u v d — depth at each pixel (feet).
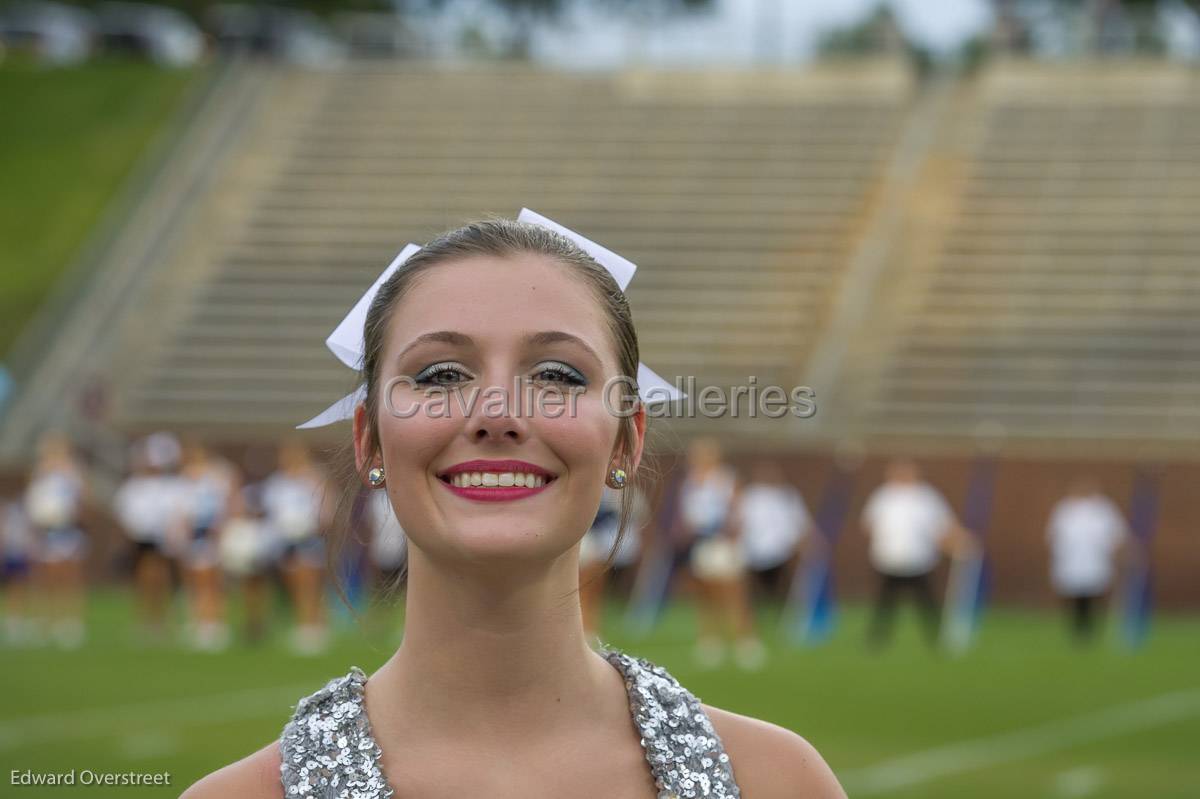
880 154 155.33
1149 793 47.88
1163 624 106.01
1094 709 65.62
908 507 92.02
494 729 11.71
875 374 128.88
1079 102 158.30
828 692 70.23
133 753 52.80
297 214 154.51
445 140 163.73
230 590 121.80
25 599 102.32
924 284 138.10
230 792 11.73
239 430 131.23
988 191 148.36
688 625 102.22
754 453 115.85
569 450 11.30
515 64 174.19
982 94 162.09
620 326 12.28
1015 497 113.39
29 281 147.33
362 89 173.06
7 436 129.18
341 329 13.26
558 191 154.20
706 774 11.89
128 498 93.61
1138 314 131.85
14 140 169.48
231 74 177.27
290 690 69.10
